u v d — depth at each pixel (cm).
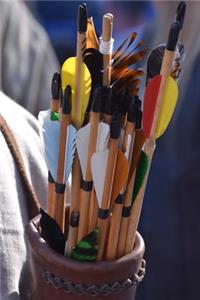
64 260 96
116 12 346
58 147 96
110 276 96
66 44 371
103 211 96
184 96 227
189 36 227
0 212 108
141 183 97
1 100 130
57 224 98
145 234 235
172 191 231
